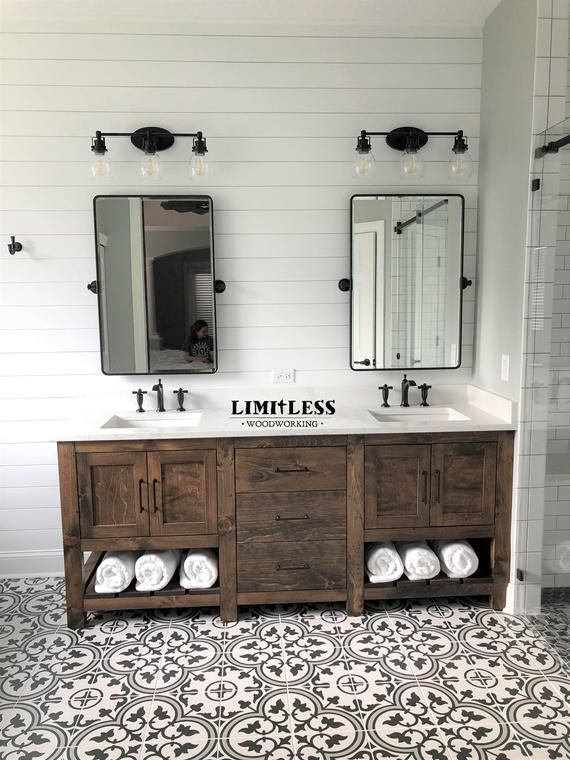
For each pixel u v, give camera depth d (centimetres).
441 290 291
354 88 280
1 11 262
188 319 284
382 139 284
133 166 278
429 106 283
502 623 248
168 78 275
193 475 245
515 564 253
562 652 227
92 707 198
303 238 288
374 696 202
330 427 243
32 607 266
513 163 250
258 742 182
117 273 279
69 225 279
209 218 279
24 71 270
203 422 257
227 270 287
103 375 289
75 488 243
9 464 291
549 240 237
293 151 282
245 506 246
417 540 262
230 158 281
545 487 249
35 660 225
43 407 289
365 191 286
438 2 257
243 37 275
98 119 275
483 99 280
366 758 175
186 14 266
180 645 234
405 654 226
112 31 271
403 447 247
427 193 288
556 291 239
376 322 291
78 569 246
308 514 248
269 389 294
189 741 182
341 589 253
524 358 244
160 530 246
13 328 283
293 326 292
